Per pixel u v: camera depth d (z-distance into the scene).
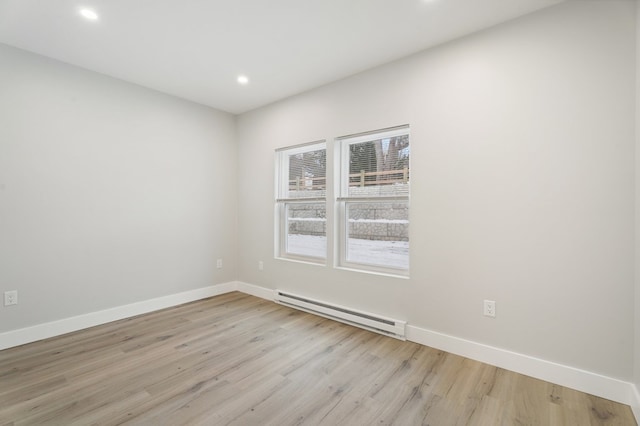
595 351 1.90
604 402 1.82
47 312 2.73
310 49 2.61
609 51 1.86
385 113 2.82
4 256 2.51
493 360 2.24
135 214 3.31
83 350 2.48
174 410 1.75
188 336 2.76
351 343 2.62
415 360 2.32
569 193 1.98
